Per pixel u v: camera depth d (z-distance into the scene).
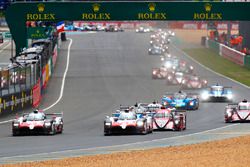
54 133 130.50
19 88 177.62
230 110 147.75
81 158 91.31
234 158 86.12
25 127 127.38
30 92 185.62
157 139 116.25
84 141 115.56
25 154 99.19
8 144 113.44
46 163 87.19
